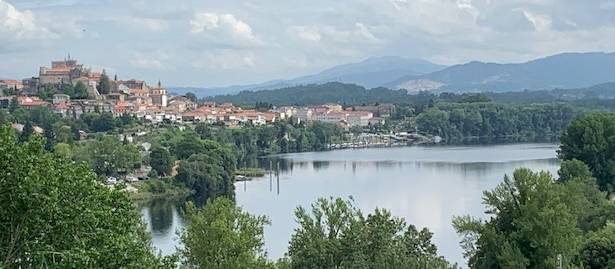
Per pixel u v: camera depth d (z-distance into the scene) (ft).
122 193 151.53
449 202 561.43
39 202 129.39
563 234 240.73
